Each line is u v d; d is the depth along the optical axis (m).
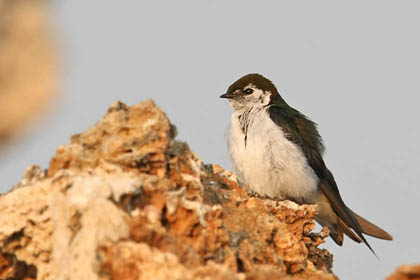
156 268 8.56
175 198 10.02
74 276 8.93
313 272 12.31
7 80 6.05
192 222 9.97
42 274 10.05
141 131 10.82
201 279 8.42
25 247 10.17
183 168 11.34
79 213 9.26
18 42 6.18
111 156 10.55
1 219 10.09
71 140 11.05
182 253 9.23
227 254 10.22
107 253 8.71
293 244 12.23
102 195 9.30
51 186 10.07
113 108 11.02
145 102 11.06
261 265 11.14
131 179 9.91
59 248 9.59
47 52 6.27
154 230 9.19
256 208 12.73
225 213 12.03
